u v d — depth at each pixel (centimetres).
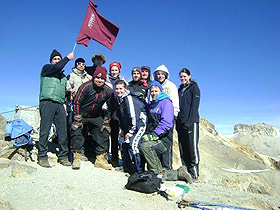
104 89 606
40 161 573
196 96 658
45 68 579
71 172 561
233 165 2494
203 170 2098
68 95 654
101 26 676
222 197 550
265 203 520
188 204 464
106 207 416
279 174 2628
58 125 603
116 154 685
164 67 680
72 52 586
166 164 636
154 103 600
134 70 702
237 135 15338
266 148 13425
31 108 1046
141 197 482
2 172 517
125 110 599
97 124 629
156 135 577
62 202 417
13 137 586
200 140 2894
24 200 415
